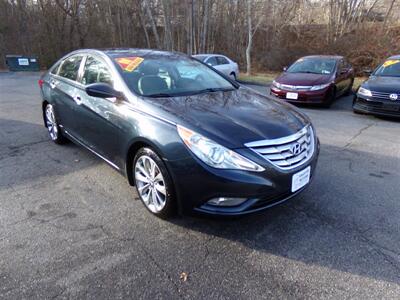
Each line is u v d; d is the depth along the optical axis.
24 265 2.36
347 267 2.37
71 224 2.88
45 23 22.77
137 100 3.06
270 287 2.19
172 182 2.66
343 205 3.23
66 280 2.22
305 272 2.32
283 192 2.59
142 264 2.39
